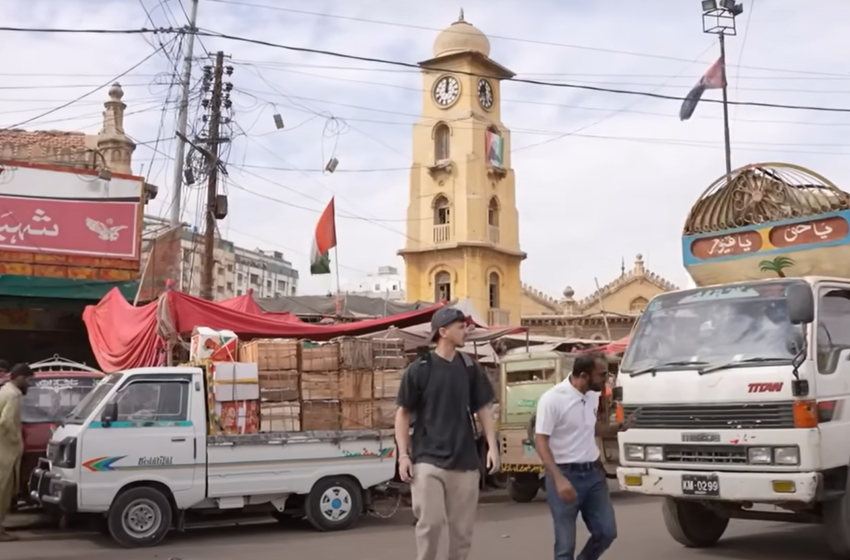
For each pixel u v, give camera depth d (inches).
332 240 925.2
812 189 351.3
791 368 300.0
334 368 466.3
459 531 229.9
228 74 857.5
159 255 775.7
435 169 1806.1
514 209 1873.8
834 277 340.2
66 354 783.1
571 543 253.3
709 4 992.2
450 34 1841.8
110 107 975.6
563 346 924.6
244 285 2723.9
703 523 365.1
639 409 334.6
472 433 233.6
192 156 832.3
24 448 477.7
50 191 730.8
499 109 1898.4
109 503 396.5
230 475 423.2
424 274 1806.1
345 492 451.5
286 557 365.4
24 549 391.5
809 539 385.7
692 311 347.6
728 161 980.6
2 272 705.6
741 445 304.0
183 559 362.0
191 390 424.2
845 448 307.6
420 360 234.1
